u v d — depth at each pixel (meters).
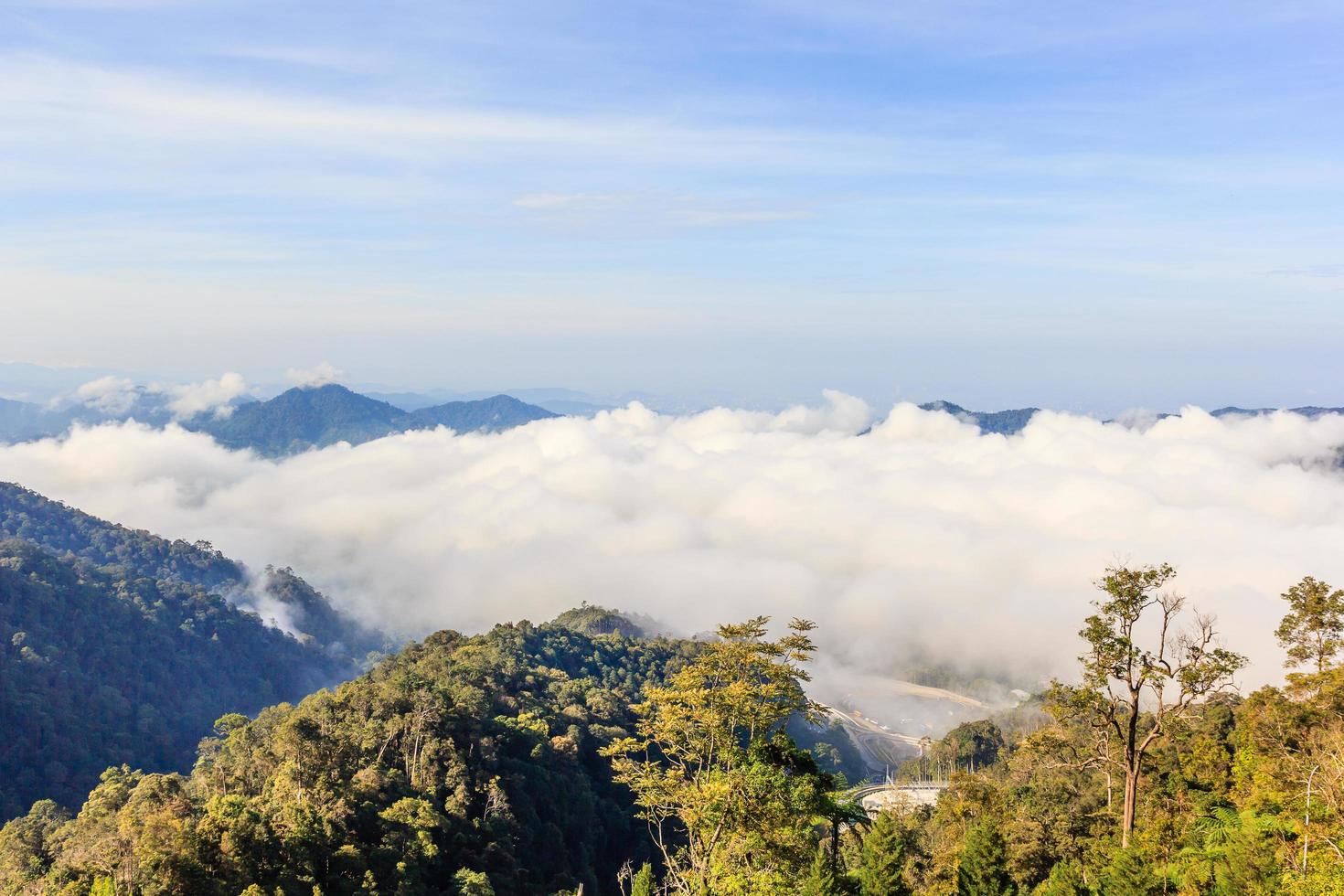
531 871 85.62
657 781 40.25
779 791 39.19
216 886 53.41
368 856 67.06
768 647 39.00
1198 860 48.47
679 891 41.16
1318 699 54.91
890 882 49.38
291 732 78.50
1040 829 62.28
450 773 88.38
